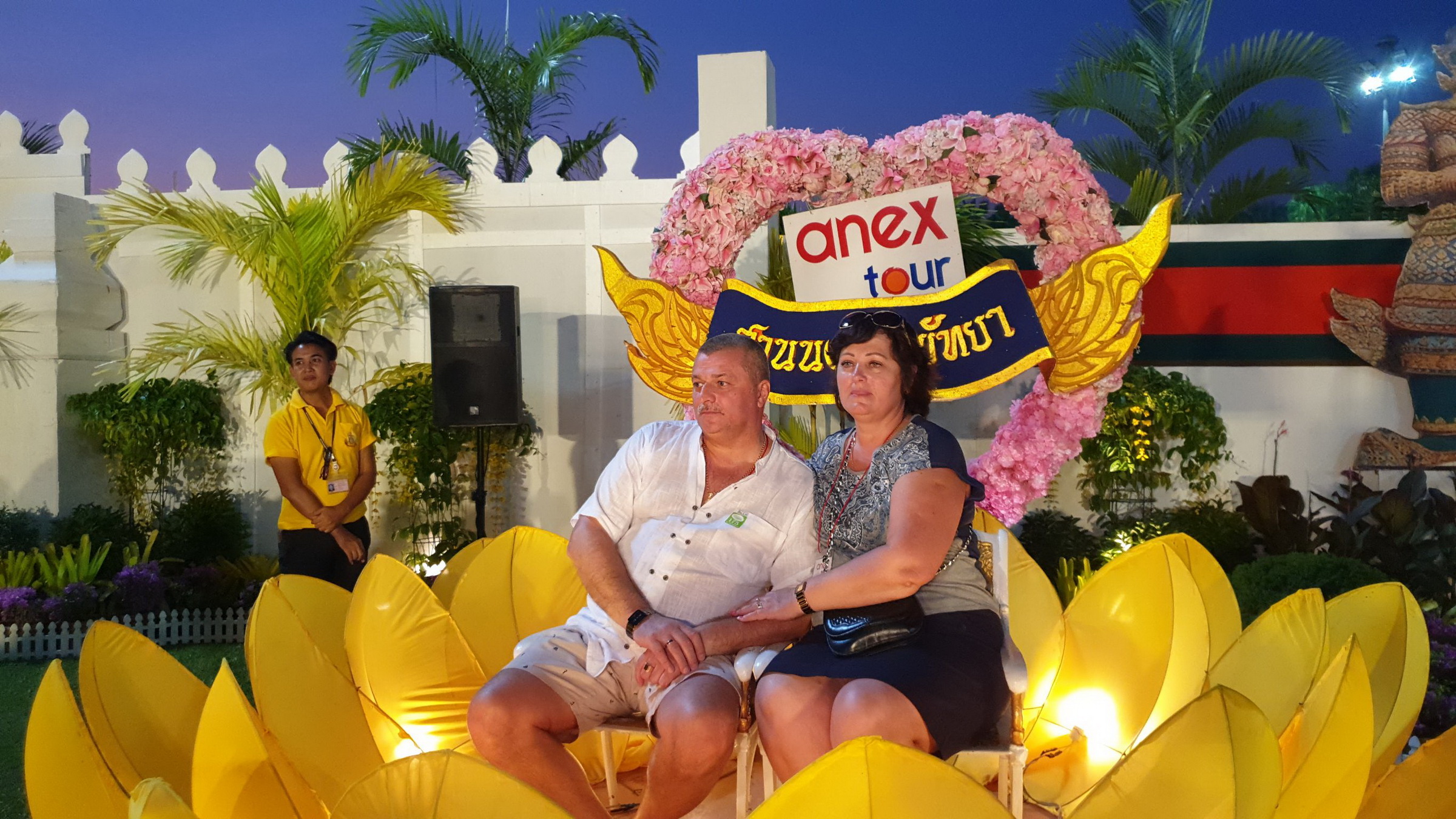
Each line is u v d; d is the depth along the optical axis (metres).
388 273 7.48
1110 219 4.27
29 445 7.45
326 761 2.48
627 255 7.29
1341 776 1.96
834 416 6.57
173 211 7.34
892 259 4.23
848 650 2.33
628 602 2.59
